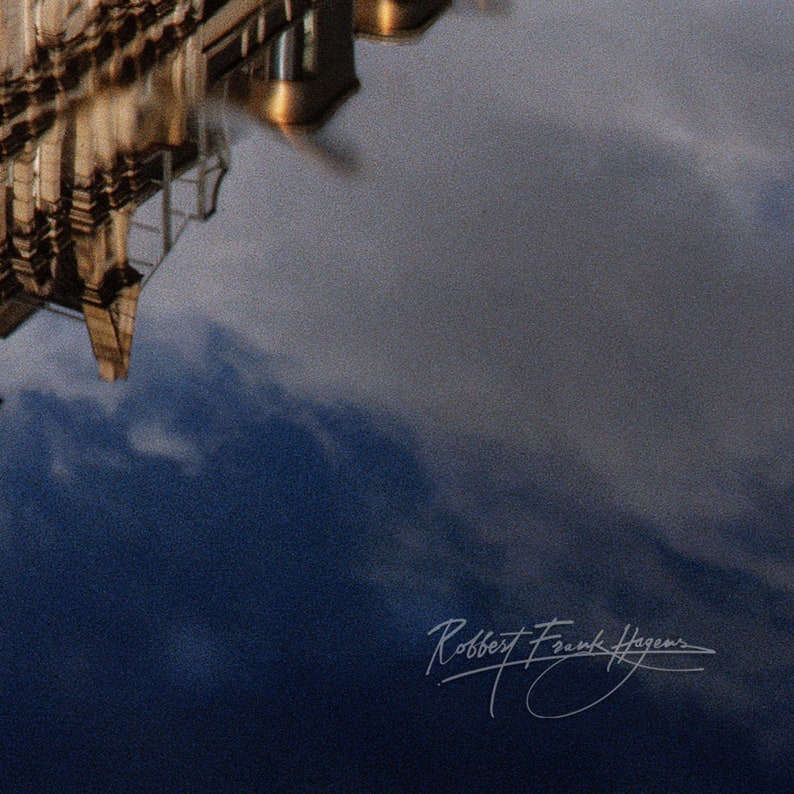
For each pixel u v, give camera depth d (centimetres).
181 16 4497
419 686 2377
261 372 3234
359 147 4422
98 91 4081
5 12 3722
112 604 2491
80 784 2133
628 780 2225
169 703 2292
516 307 3644
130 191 3772
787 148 4738
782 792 2216
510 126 4703
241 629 2462
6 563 2555
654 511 2892
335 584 2591
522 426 3127
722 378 3422
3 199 3431
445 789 2194
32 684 2298
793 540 2855
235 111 4428
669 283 3822
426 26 5297
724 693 2398
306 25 4609
